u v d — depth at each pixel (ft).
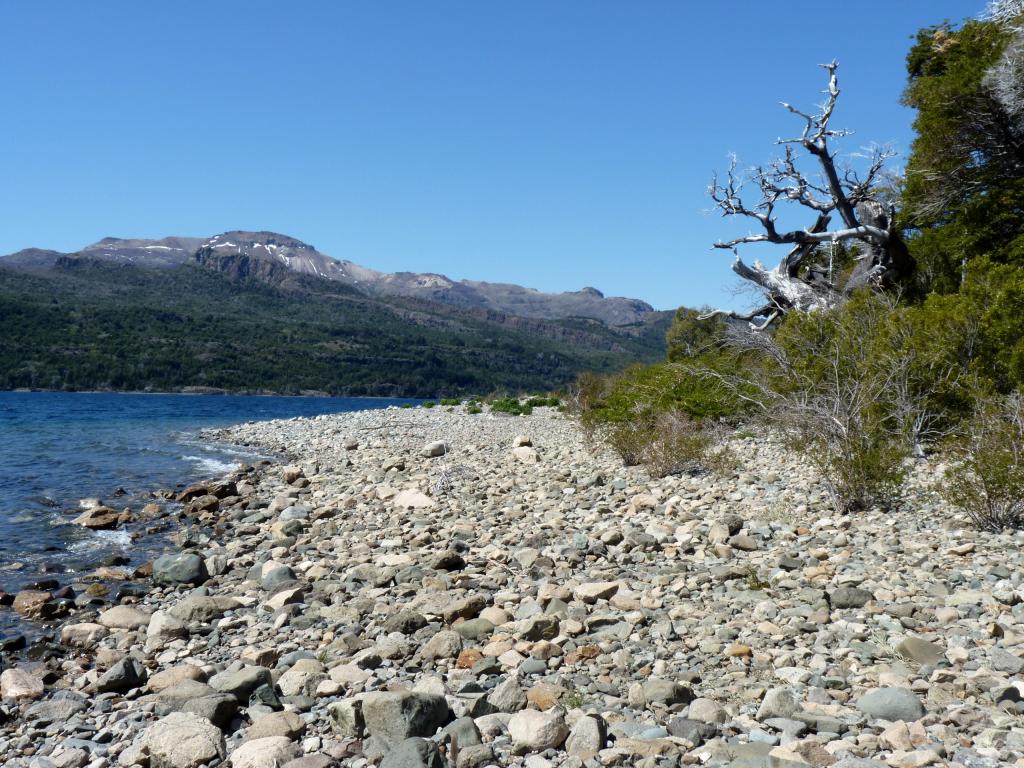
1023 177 73.72
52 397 311.06
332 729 14.44
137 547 34.81
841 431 33.68
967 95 71.82
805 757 11.83
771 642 17.80
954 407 43.16
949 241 79.00
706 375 64.13
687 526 29.84
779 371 54.54
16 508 44.68
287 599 23.68
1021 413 30.78
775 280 85.15
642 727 13.65
